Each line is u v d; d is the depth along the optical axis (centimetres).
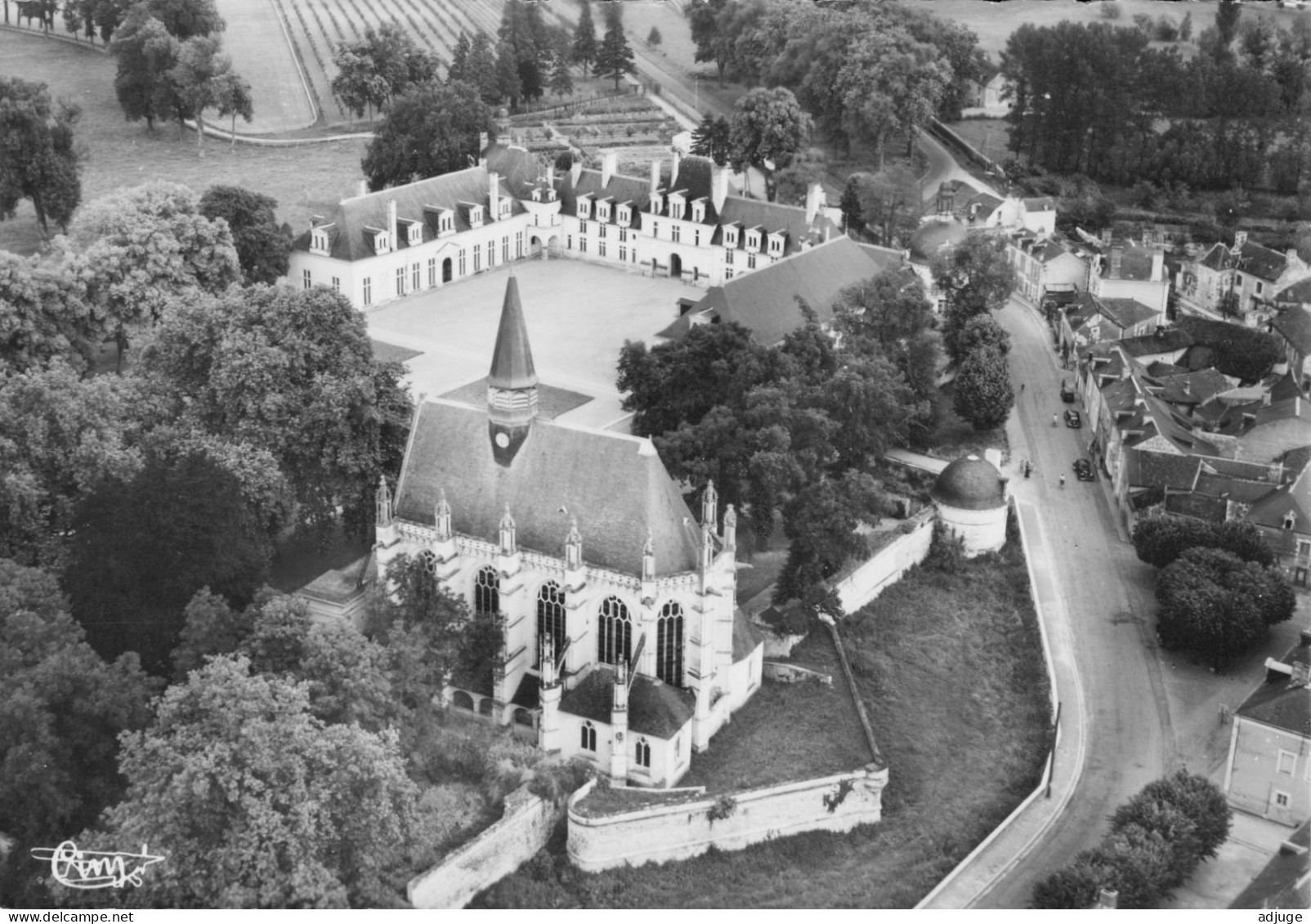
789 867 18475
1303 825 18338
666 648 19538
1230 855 19062
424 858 16700
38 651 17325
